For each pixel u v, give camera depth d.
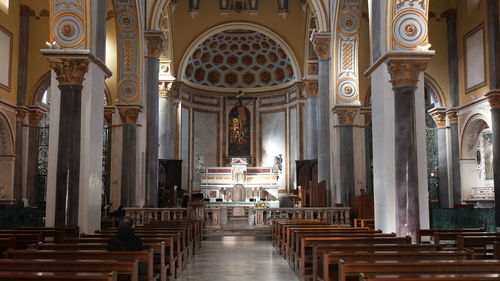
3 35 22.03
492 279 4.63
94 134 13.06
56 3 12.71
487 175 22.45
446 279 4.63
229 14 29.38
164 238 9.76
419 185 12.46
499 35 19.58
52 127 12.77
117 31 19.09
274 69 33.97
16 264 5.96
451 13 24.31
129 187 19.22
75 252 7.09
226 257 13.44
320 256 7.97
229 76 34.84
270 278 10.15
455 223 18.72
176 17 29.30
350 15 19.58
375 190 13.70
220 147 34.28
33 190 23.53
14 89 23.08
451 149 24.30
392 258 6.79
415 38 12.62
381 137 13.17
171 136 28.09
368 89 25.27
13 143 22.83
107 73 14.13
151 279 7.61
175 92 30.30
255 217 20.48
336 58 19.73
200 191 31.39
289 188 32.31
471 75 22.94
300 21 29.45
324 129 20.52
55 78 12.88
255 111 34.56
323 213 18.69
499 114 19.30
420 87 12.62
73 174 12.34
